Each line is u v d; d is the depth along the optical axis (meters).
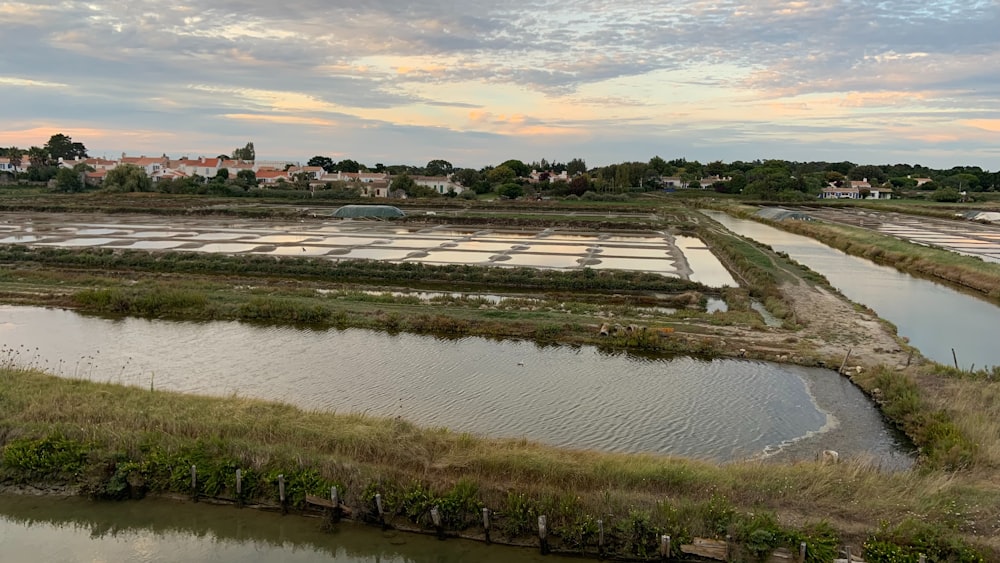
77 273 39.38
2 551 13.66
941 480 14.71
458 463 15.34
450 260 46.94
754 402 21.05
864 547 12.73
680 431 18.84
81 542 14.01
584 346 26.73
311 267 41.44
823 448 17.94
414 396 21.06
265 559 13.52
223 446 15.87
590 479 14.81
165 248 49.75
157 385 21.67
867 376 22.62
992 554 12.45
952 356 26.56
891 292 39.84
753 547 12.91
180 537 14.20
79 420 17.17
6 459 15.73
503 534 13.91
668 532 13.34
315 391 21.34
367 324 29.03
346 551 13.76
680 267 45.88
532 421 19.31
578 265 45.66
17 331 27.81
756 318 30.53
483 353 25.69
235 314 30.31
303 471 15.01
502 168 161.38
